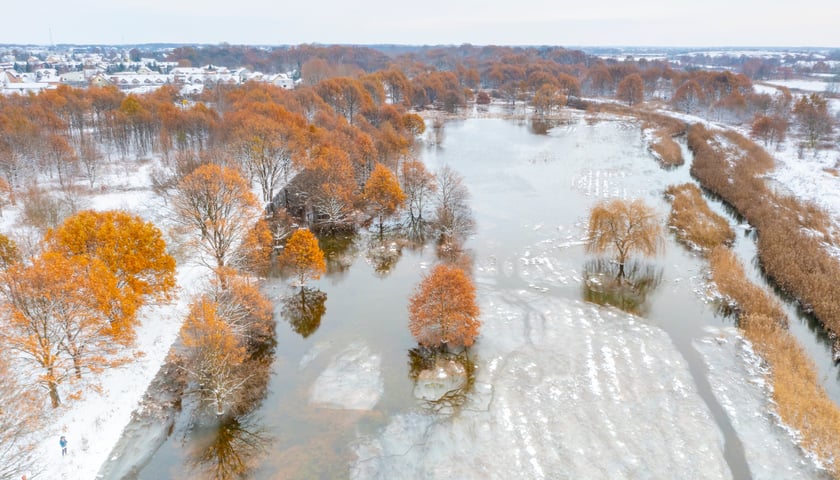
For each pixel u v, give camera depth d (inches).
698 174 4288.9
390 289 2524.6
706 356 1988.2
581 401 1748.3
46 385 1621.6
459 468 1491.1
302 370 1913.1
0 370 1439.5
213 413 1696.6
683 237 3061.0
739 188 3740.2
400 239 3117.6
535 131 6402.6
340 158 3376.0
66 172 3467.0
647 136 5905.5
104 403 1678.2
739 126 6392.7
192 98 6633.9
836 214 3319.4
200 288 2289.6
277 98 5260.8
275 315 2283.5
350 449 1561.3
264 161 3255.4
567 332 2139.5
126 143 4274.1
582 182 4160.9
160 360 1888.5
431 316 1964.8
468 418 1678.2
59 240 2012.8
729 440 1592.0
